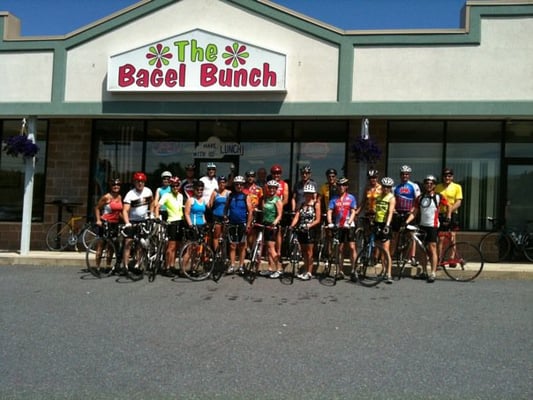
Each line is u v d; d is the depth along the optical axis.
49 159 11.84
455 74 9.30
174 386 3.92
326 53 9.62
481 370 4.34
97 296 7.09
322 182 11.16
